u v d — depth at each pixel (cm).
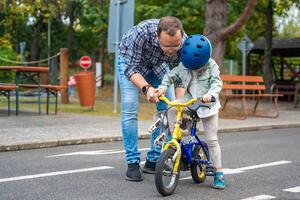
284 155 853
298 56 3219
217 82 552
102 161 751
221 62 1664
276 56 3259
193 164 573
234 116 1611
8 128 1090
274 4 2872
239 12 2258
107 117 1393
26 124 1176
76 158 777
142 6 2558
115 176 638
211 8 1667
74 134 1020
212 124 573
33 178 618
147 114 1516
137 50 591
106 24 2966
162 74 629
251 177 654
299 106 2308
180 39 544
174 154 536
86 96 1552
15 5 2239
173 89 635
